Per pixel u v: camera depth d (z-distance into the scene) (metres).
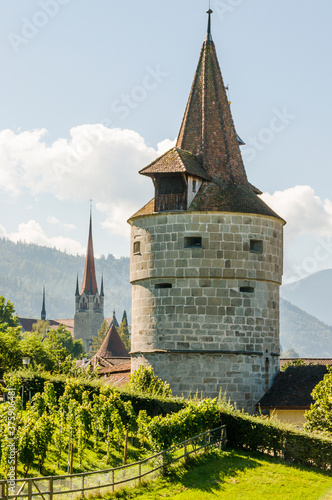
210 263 55.53
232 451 44.31
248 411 54.81
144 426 42.91
